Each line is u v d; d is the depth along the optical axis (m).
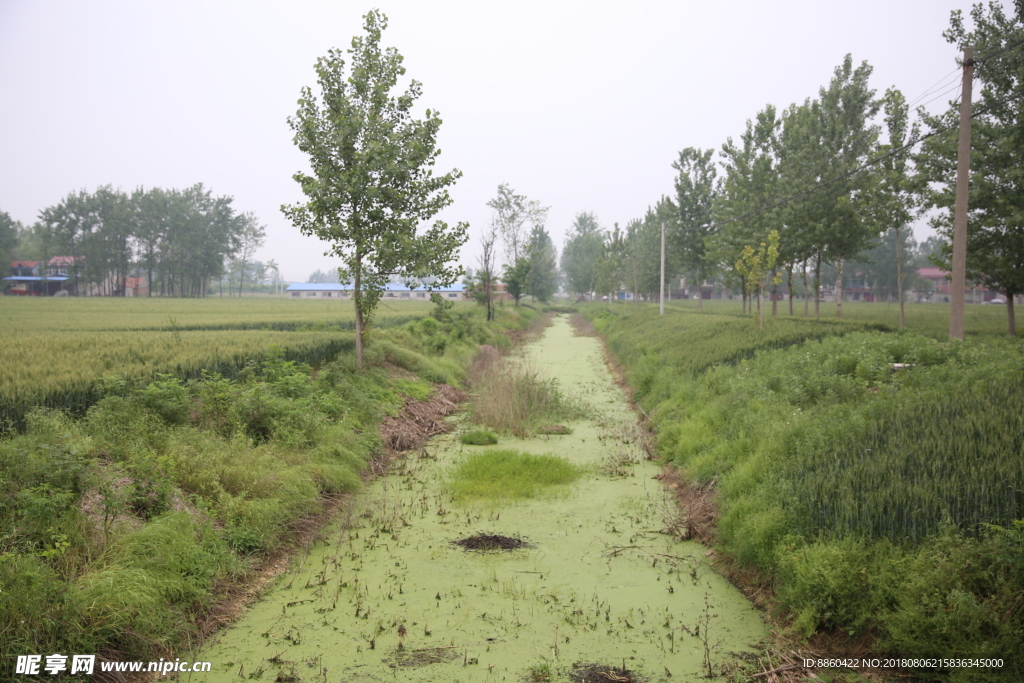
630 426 14.33
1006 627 4.40
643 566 6.98
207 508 7.12
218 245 90.88
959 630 4.57
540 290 73.38
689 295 107.81
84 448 6.93
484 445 12.73
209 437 8.52
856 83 27.88
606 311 50.41
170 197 88.00
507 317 42.34
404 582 6.51
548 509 8.83
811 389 10.84
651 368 18.42
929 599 4.77
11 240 88.31
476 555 7.21
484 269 40.25
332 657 5.12
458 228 15.40
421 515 8.54
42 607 4.59
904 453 6.91
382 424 12.88
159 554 5.73
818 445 7.96
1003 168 17.22
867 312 43.84
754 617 5.87
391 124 14.30
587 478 10.40
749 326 22.78
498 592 6.30
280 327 24.81
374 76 14.50
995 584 4.74
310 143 13.98
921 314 36.97
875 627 5.12
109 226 80.50
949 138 17.89
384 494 9.44
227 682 4.76
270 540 7.10
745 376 13.11
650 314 38.53
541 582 6.54
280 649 5.24
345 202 14.22
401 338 20.91
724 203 37.03
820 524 6.19
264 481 7.83
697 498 8.85
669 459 11.20
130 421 8.06
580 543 7.61
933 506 5.71
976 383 9.07
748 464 8.13
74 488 6.04
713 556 7.23
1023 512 5.47
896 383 10.52
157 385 9.22
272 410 9.90
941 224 18.69
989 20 17.53
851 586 5.24
